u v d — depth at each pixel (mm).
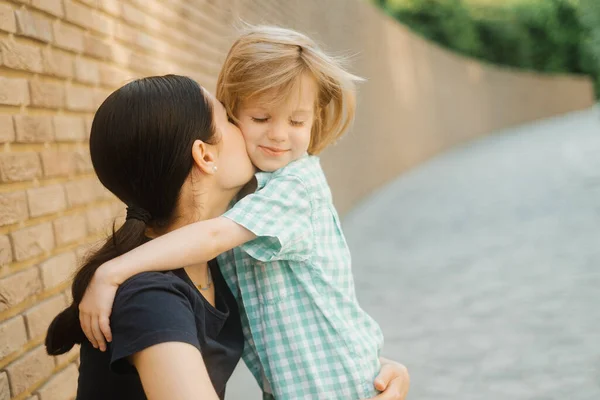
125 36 4035
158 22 4711
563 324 5879
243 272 2014
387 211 13430
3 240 2512
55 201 2973
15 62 2691
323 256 2045
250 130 2037
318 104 2160
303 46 2070
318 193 2057
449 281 7688
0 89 2568
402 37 21766
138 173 1750
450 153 27078
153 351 1508
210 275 1980
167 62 4879
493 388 4719
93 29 3547
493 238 9789
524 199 12984
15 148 2674
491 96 34938
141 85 1771
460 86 30328
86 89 3414
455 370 5090
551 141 26141
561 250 8578
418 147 23453
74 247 3129
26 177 2730
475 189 15383
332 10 13703
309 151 2266
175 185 1769
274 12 9305
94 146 1770
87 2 3486
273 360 1973
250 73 2008
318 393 1952
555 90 41281
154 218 1812
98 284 1631
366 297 7293
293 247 1941
